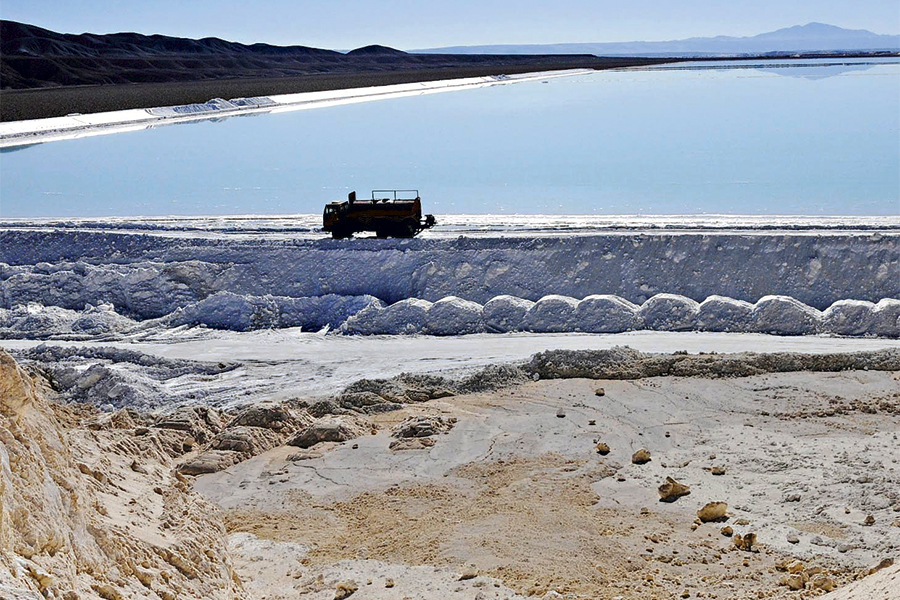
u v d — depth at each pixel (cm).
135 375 2250
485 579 1187
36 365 2319
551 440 1803
